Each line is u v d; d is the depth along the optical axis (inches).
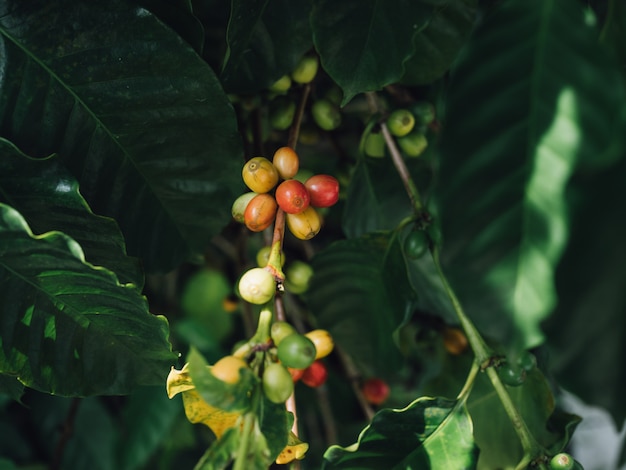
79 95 19.0
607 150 16.0
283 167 18.6
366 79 19.4
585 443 37.0
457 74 16.8
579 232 15.8
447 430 19.1
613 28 18.6
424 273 24.2
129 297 17.6
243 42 20.1
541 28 16.6
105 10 18.6
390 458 19.1
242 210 19.4
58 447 26.9
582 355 15.9
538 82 16.5
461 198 16.6
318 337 18.9
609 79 16.3
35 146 19.1
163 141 19.7
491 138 16.5
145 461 28.5
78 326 18.3
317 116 23.0
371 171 23.2
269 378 16.4
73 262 17.1
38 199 18.4
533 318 16.3
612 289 15.7
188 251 20.9
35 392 30.1
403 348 27.3
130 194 20.0
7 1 18.4
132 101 19.2
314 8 19.0
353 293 22.0
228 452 16.4
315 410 30.1
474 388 22.5
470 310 16.6
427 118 22.6
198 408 17.7
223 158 20.1
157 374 18.8
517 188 16.4
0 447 29.5
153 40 18.8
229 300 27.7
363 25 19.1
